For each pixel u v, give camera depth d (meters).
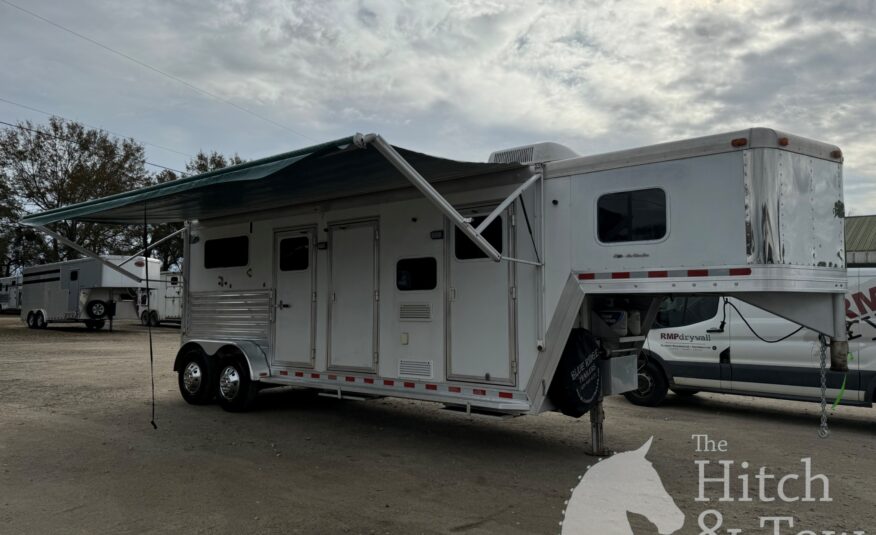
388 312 6.58
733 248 4.62
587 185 5.32
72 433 6.80
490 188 5.85
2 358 14.51
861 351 7.23
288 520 4.21
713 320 8.30
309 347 7.39
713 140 4.73
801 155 4.80
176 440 6.52
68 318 23.86
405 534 3.97
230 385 8.06
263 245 8.06
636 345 6.46
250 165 5.30
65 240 8.12
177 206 7.65
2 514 4.31
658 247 4.94
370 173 5.82
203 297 8.89
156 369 12.42
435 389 6.15
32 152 28.73
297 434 6.87
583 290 5.28
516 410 5.41
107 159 30.05
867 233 24.86
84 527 4.08
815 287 4.77
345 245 7.06
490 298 5.81
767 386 7.82
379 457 5.91
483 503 4.59
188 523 4.15
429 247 6.27
